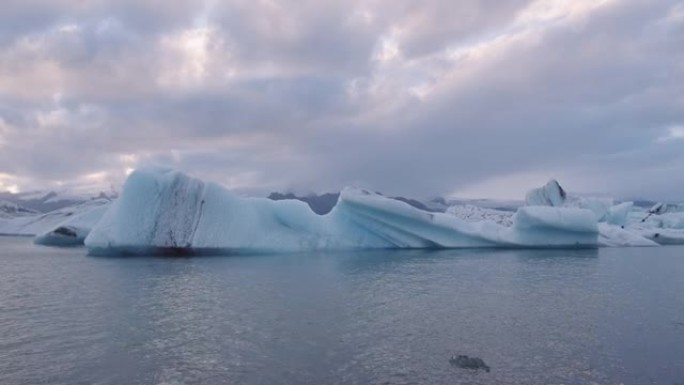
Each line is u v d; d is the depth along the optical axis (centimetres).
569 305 1453
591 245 3703
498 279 1961
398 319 1279
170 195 2941
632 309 1402
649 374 894
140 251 2875
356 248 3322
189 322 1248
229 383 853
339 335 1134
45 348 1041
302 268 2295
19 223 7288
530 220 3534
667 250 3488
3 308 1415
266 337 1119
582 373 896
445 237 3531
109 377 880
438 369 915
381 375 886
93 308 1410
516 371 905
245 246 2969
